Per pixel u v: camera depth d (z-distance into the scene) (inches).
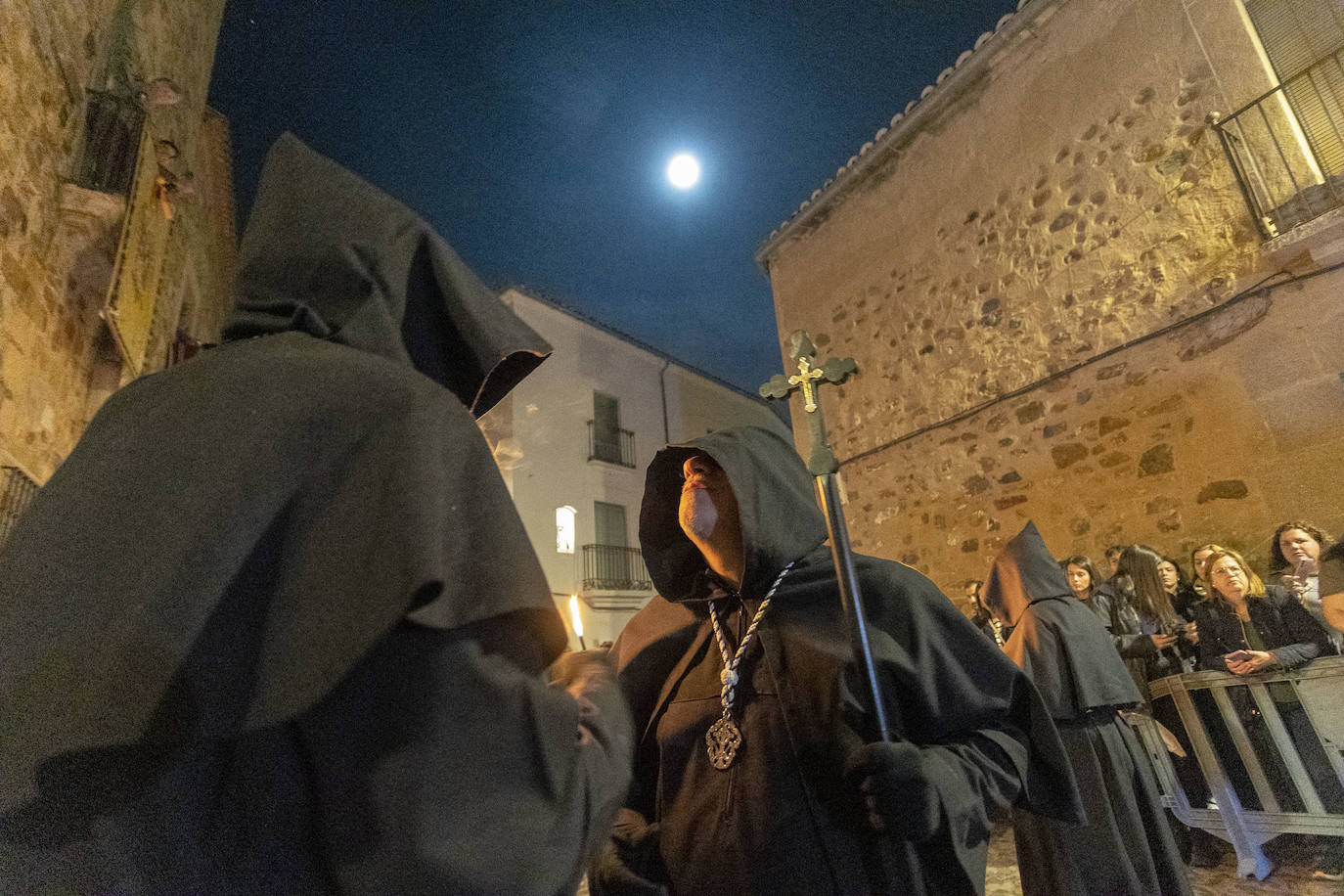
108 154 143.6
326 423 25.8
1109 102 201.6
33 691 20.9
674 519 71.6
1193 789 142.8
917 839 43.2
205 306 306.3
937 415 241.6
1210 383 172.1
